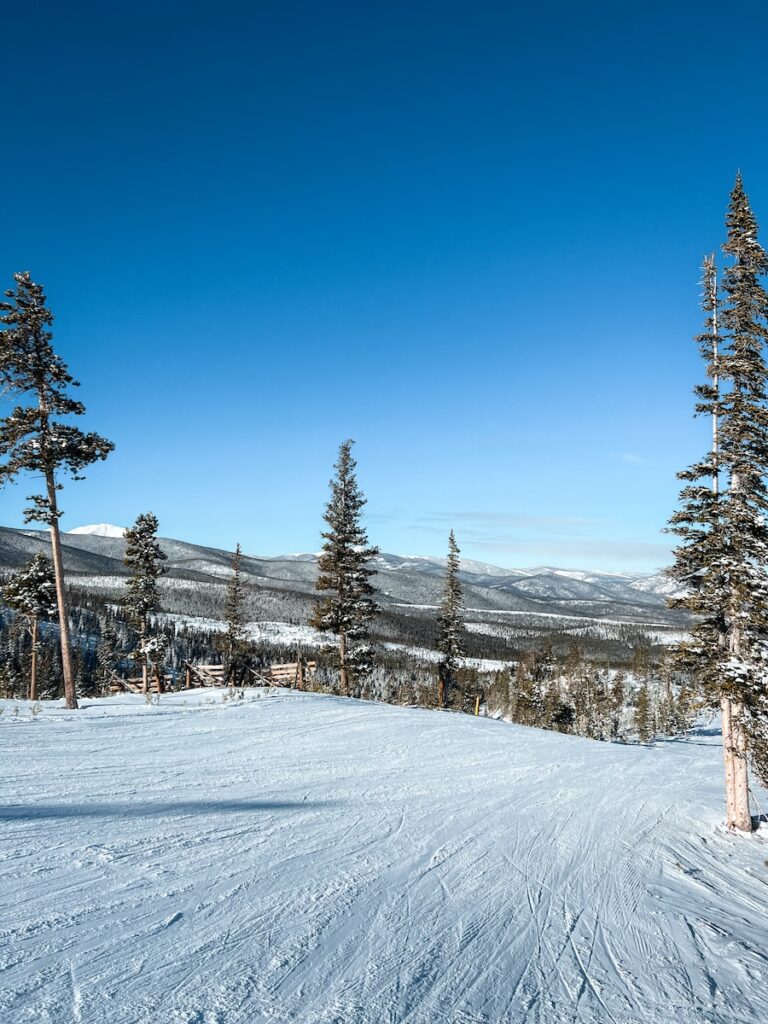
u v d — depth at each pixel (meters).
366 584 38.50
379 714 25.28
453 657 49.75
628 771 20.80
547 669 82.94
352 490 38.75
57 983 4.56
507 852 10.26
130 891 6.47
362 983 5.27
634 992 6.08
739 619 15.39
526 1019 5.19
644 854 11.69
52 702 27.27
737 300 16.77
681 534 16.23
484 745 21.58
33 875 6.58
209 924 5.95
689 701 16.59
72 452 24.23
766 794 20.11
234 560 50.88
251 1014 4.50
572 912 8.09
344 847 9.14
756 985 6.79
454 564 50.09
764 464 15.88
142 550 40.25
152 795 10.56
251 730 19.23
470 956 6.23
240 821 9.69
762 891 10.82
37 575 43.56
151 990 4.63
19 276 25.05
